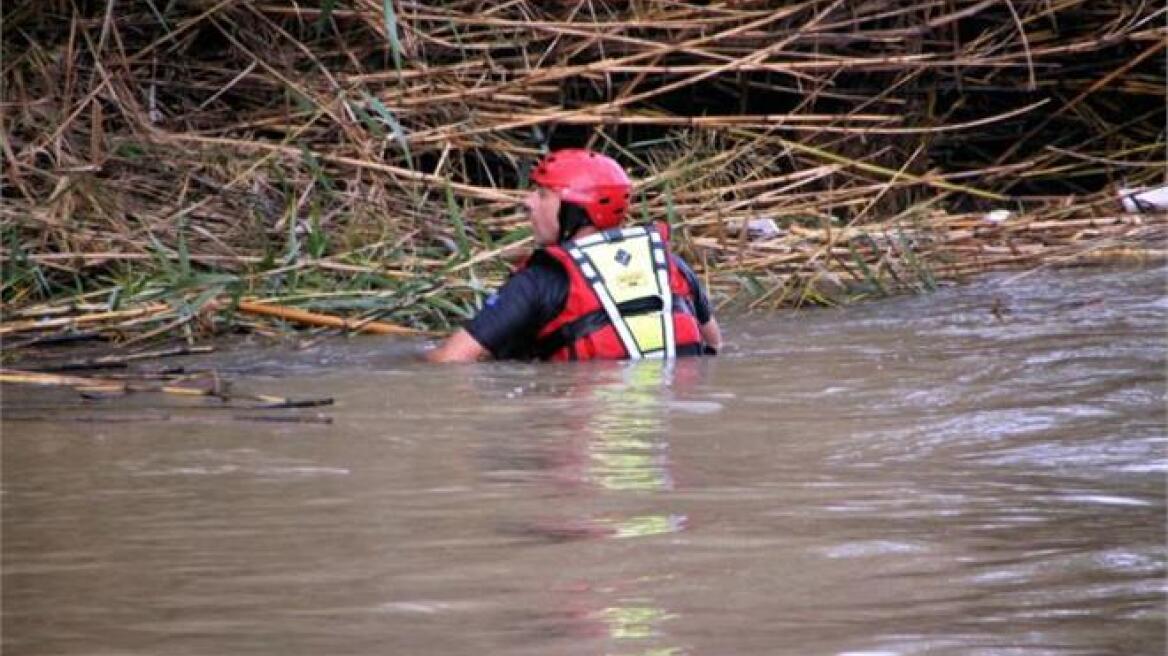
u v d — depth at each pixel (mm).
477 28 33281
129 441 15391
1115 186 35156
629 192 21484
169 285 24062
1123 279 26609
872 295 26094
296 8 31906
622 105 32688
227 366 20531
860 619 9516
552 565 10695
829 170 31609
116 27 31453
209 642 9211
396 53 27125
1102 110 38250
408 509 12367
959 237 29969
